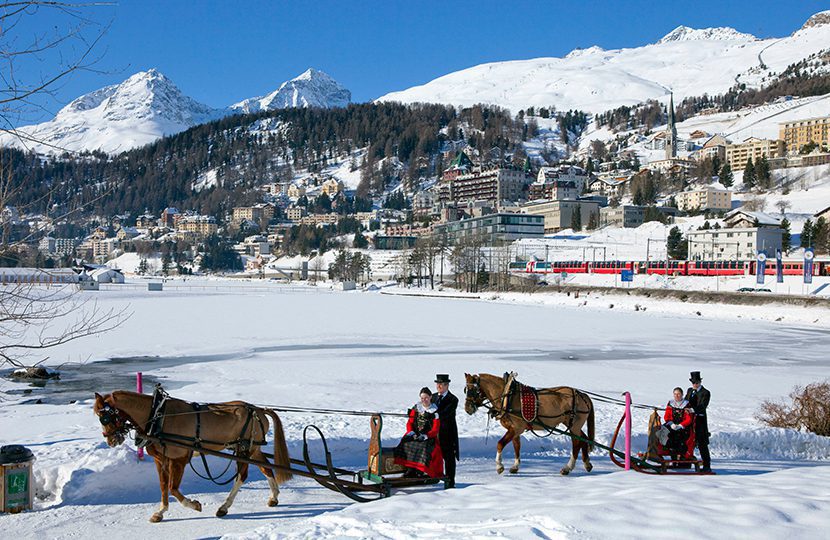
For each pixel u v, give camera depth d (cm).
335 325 5984
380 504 983
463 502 977
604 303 9550
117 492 1214
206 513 1118
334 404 2156
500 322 6525
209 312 7494
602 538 725
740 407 2352
